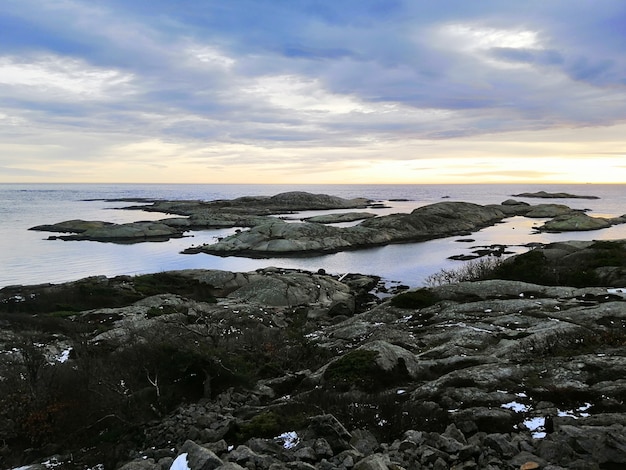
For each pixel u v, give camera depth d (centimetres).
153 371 1700
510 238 8538
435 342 2073
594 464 873
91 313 3447
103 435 1423
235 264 6781
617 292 2712
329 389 1537
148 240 9288
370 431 1198
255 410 1453
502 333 2038
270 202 17988
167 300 3916
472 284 3011
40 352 2078
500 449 985
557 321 2128
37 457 1391
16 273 6147
